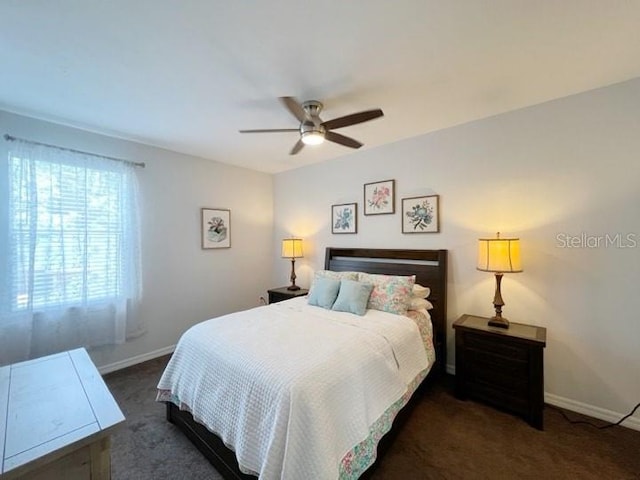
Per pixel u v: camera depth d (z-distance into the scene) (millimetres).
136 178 3172
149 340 3322
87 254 2801
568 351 2293
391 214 3350
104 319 2924
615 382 2115
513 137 2533
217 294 4008
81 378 1497
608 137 2123
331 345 1792
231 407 1561
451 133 2893
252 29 1503
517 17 1438
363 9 1376
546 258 2387
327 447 1310
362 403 1571
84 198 2793
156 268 3383
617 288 2105
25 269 2475
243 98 2242
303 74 1926
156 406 2365
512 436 1983
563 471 1686
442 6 1365
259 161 4043
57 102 2297
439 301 2895
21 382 1444
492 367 2283
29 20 1422
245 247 4355
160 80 1989
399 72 1919
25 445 1007
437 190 2998
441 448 1874
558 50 1703
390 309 2574
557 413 2250
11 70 1864
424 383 2529
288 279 4531
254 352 1701
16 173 2447
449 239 2928
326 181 4000
